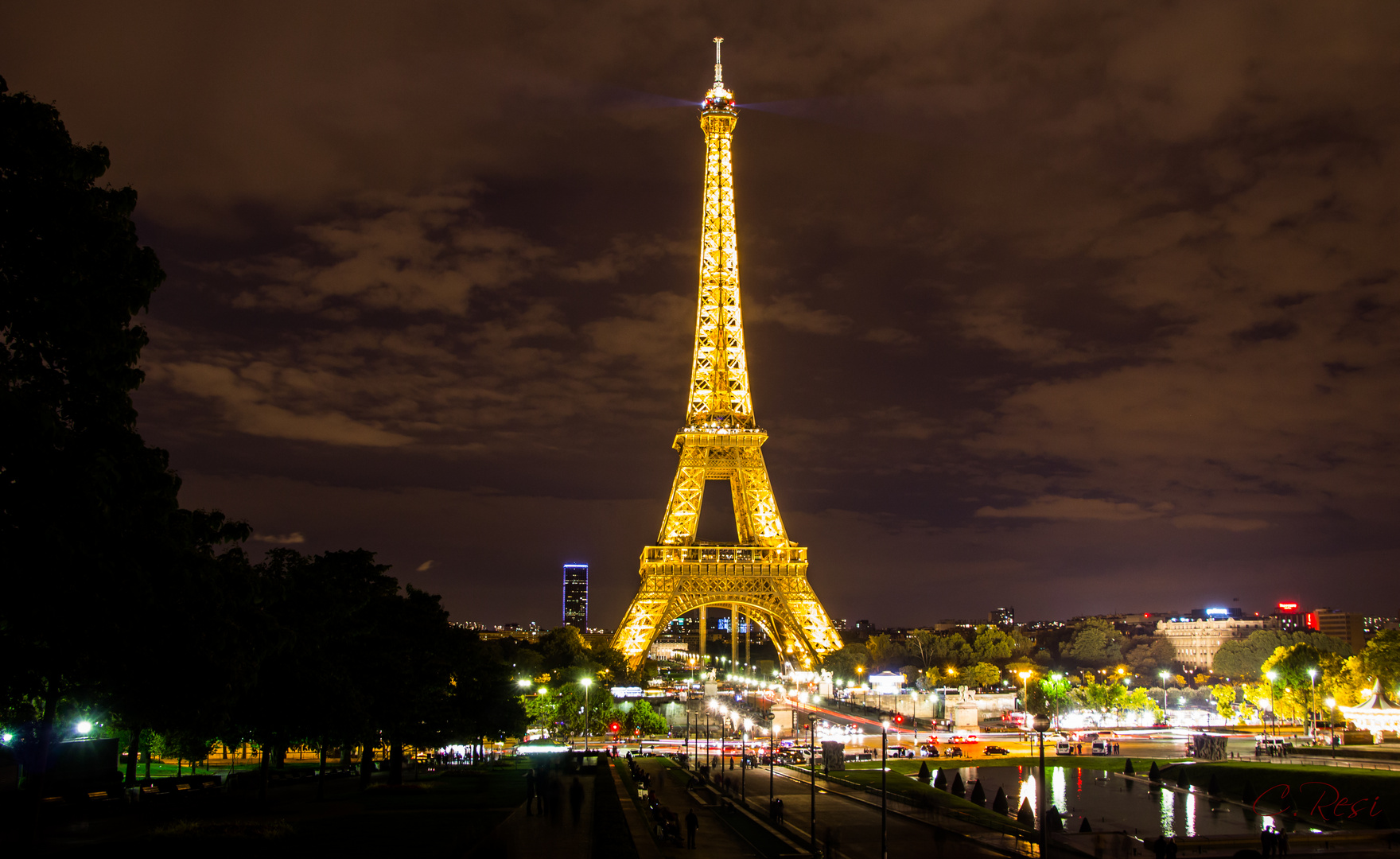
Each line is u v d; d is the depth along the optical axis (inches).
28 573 2174.0
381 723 4741.6
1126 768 6825.8
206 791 4576.8
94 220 2436.0
